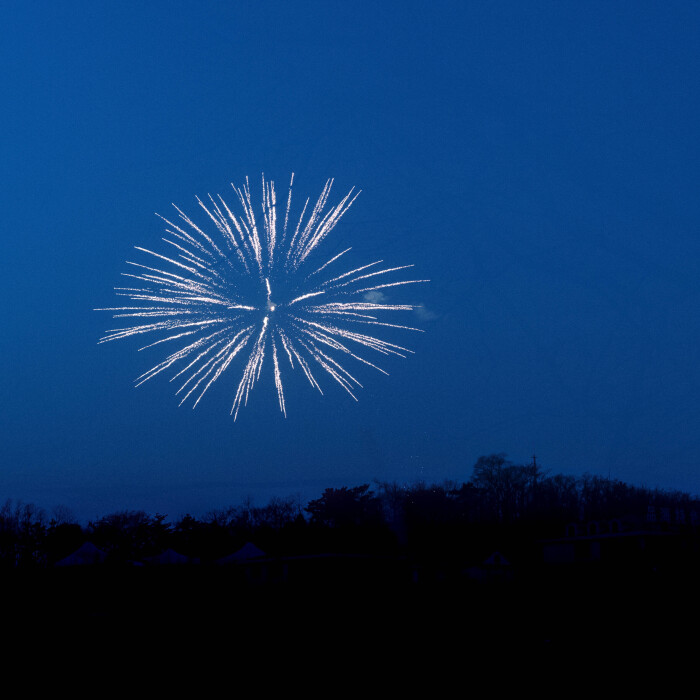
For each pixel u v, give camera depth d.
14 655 34.59
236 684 29.28
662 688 26.34
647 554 59.66
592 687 26.86
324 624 42.47
